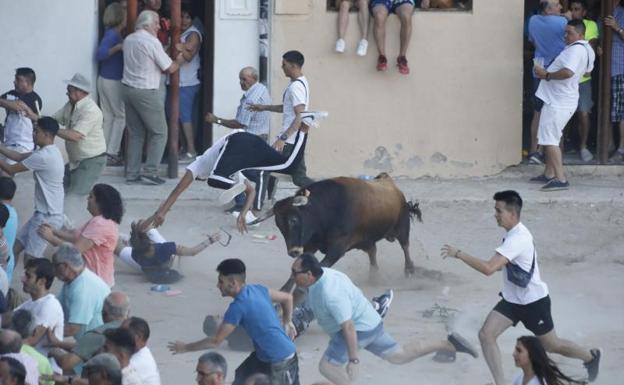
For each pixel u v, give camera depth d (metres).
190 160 55.28
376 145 54.66
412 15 53.94
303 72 53.97
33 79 46.78
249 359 27.80
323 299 28.88
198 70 55.03
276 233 47.00
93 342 26.83
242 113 48.22
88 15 52.94
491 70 54.66
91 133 45.06
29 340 27.02
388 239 40.84
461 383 31.53
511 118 54.97
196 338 34.78
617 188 53.62
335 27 53.88
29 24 52.88
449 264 43.88
